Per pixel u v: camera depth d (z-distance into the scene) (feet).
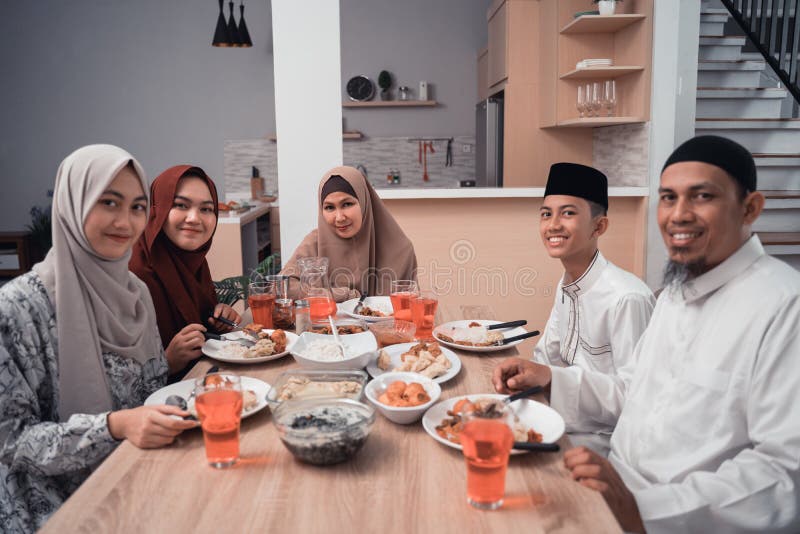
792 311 3.75
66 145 21.94
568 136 15.99
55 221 4.56
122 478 3.36
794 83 15.17
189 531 2.89
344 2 21.21
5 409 4.08
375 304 6.98
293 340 5.65
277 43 11.21
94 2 21.30
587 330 5.96
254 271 9.75
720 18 17.47
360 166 21.90
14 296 4.32
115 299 4.86
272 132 22.02
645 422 4.35
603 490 3.27
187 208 6.33
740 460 3.64
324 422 3.55
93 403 4.57
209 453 3.46
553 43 14.52
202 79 21.77
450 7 21.20
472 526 2.93
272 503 3.12
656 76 12.29
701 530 3.50
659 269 12.71
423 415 4.01
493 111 16.25
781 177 15.38
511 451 3.49
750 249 4.11
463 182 20.62
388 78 21.16
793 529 3.43
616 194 12.46
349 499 3.15
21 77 21.53
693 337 4.24
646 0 12.29
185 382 4.52
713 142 3.96
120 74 21.70
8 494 4.16
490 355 5.42
